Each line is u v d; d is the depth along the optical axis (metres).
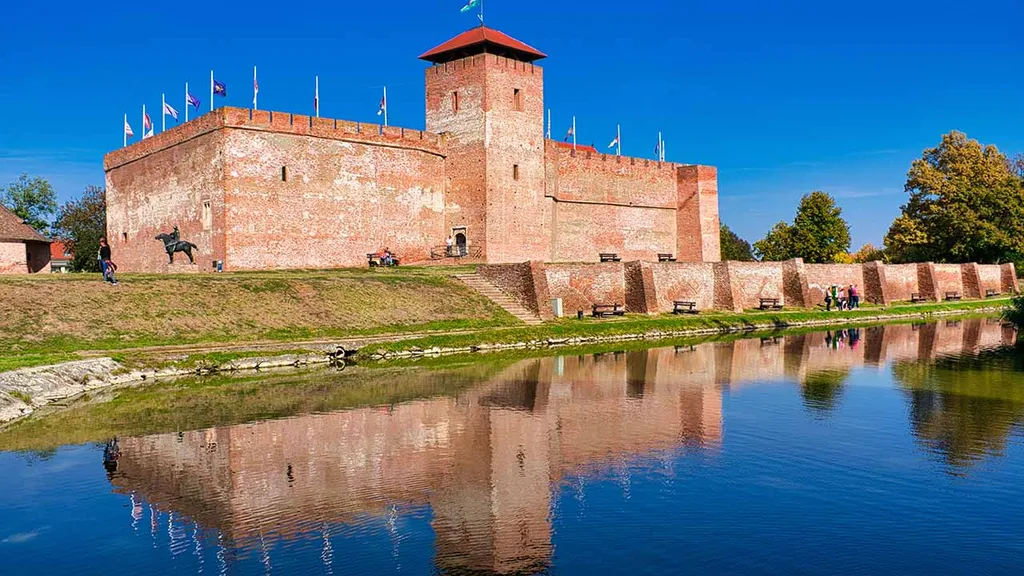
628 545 12.66
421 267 52.66
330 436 19.48
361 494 15.16
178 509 14.43
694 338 43.53
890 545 12.59
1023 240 76.56
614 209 67.44
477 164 57.38
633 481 15.81
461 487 15.52
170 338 32.22
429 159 58.25
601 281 49.75
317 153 52.09
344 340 35.09
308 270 49.44
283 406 23.00
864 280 66.50
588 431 19.91
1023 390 25.25
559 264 48.19
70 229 78.00
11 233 51.16
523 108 59.34
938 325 50.81
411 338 36.59
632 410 22.45
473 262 56.91
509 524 13.54
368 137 54.53
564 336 41.09
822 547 12.54
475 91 57.56
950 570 11.73
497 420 21.19
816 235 90.69
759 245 96.31
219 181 48.53
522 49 58.44
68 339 30.06
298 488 15.55
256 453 17.97
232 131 48.38
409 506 14.49
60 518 14.02
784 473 16.25
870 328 49.12
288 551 12.55
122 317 32.62
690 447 18.30
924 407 22.62
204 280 38.22
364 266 54.00
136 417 21.52
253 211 49.19
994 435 19.17
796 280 60.47
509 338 38.94
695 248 72.12
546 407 22.88
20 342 28.94
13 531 13.45
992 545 12.57
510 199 58.28
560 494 15.01
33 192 90.12
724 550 12.42
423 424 20.72
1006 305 66.75
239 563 12.12
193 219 51.12
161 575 11.73
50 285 33.66
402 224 56.56
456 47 57.62
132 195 57.84
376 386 26.39
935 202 78.94
